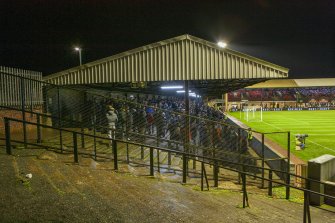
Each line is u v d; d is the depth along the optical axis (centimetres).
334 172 1034
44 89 1492
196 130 1436
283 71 1436
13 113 1312
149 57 1485
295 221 698
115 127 1295
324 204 972
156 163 1100
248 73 1447
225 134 1448
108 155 1056
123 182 755
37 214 502
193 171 1115
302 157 1722
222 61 1455
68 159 863
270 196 971
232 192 902
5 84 1276
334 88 7319
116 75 1500
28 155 829
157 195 700
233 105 6500
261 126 3356
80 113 1496
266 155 1568
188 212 620
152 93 3012
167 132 1455
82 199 589
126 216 544
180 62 1470
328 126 3291
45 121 1477
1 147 876
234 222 612
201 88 2673
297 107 6372
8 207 513
